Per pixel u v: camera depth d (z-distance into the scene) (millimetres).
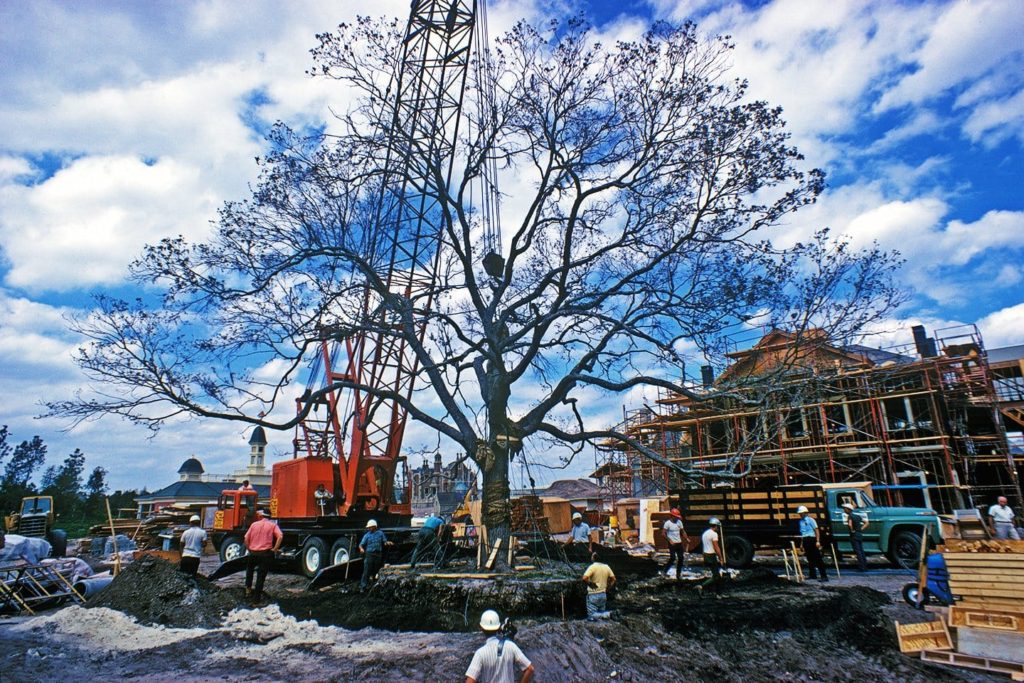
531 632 10227
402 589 13625
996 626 10219
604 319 15422
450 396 16391
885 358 30188
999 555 10555
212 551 30781
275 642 11086
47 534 28734
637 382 15906
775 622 11953
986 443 32250
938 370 29219
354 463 20453
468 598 12711
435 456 22000
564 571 14891
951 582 10914
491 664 6270
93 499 85312
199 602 12961
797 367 15070
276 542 14328
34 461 80562
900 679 9859
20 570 14891
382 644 10789
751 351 15414
